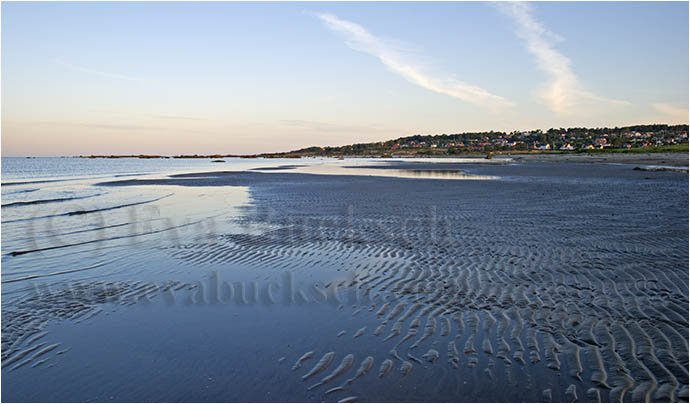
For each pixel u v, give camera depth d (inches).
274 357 159.3
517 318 187.5
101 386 143.4
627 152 3993.6
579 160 2824.8
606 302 202.8
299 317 195.6
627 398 128.9
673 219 432.5
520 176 1240.8
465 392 134.6
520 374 143.5
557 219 441.1
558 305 200.8
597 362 149.0
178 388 141.3
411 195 703.7
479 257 290.2
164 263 292.8
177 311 205.8
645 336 166.2
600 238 342.6
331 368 150.7
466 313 194.7
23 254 323.9
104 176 1616.6
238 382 143.9
